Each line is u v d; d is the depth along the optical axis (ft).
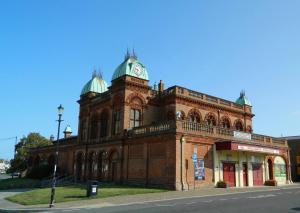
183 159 96.68
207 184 102.42
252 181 120.67
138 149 112.27
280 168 138.62
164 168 98.78
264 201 63.67
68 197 77.20
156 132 104.22
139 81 125.80
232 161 113.80
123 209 55.42
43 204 68.44
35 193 87.25
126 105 120.98
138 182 108.47
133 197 75.66
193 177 98.63
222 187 103.45
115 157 124.06
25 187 145.79
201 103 130.82
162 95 128.47
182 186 94.17
